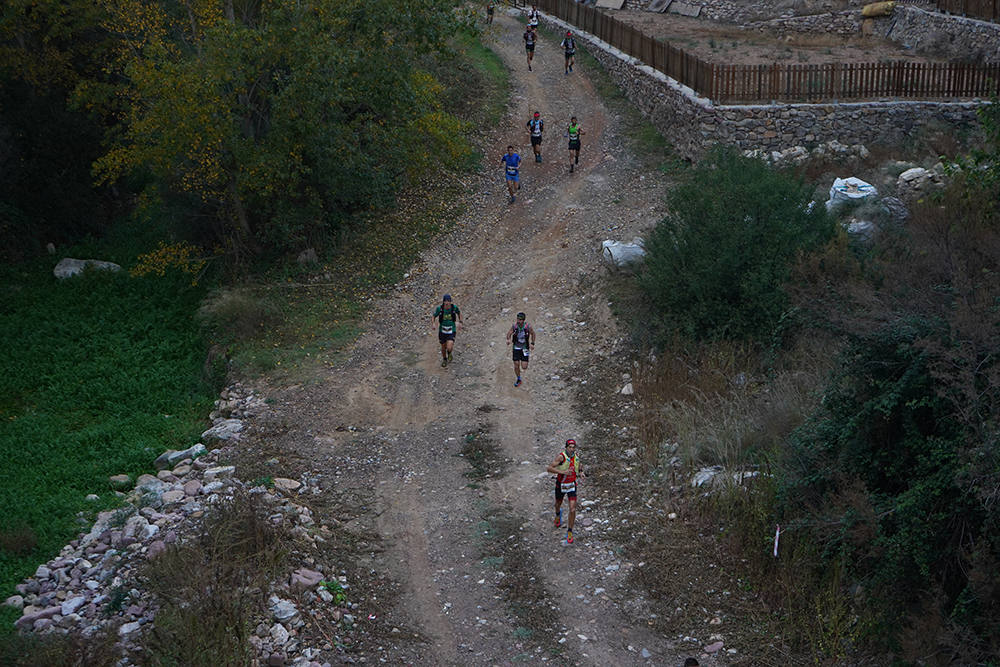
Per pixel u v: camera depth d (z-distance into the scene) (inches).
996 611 373.7
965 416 399.2
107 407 769.6
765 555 466.3
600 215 969.5
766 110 968.3
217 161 881.5
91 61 1151.6
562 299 832.9
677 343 684.1
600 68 1385.3
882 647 408.2
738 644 424.8
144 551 485.1
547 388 701.3
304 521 515.2
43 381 827.4
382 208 1016.2
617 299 779.4
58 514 568.7
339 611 443.8
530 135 1189.7
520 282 876.6
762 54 1261.1
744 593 456.4
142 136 877.8
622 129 1176.8
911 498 412.8
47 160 1112.2
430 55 1275.8
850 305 512.1
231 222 974.4
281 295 882.1
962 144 934.4
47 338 902.4
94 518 559.8
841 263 607.5
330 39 866.8
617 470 577.9
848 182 800.3
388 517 542.3
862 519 426.6
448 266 924.6
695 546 492.1
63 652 382.9
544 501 553.6
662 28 1482.5
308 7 853.8
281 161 868.0
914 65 986.7
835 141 976.3
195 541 471.5
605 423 637.9
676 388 642.8
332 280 906.7
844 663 405.7
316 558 482.6
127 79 1096.2
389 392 711.7
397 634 434.9
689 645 428.1
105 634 400.2
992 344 413.4
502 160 1093.8
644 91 1196.5
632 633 438.0
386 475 591.5
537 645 430.6
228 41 826.2
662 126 1130.7
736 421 572.7
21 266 1063.0
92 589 461.4
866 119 975.6
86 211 1133.1
